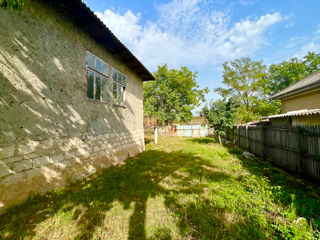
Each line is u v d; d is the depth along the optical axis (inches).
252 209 90.7
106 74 194.2
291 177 151.9
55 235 69.3
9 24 92.0
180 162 212.5
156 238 70.5
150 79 331.0
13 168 90.4
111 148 198.2
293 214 83.9
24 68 99.3
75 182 134.2
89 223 79.1
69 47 137.4
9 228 72.6
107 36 169.9
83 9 127.8
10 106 90.4
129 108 257.8
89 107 160.7
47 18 117.1
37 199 100.0
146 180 143.3
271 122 305.9
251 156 246.4
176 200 105.7
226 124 350.6
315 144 135.6
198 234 73.1
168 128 696.4
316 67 655.8
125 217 85.8
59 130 123.6
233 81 705.0
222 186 129.3
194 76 609.0
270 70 773.9
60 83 126.4
